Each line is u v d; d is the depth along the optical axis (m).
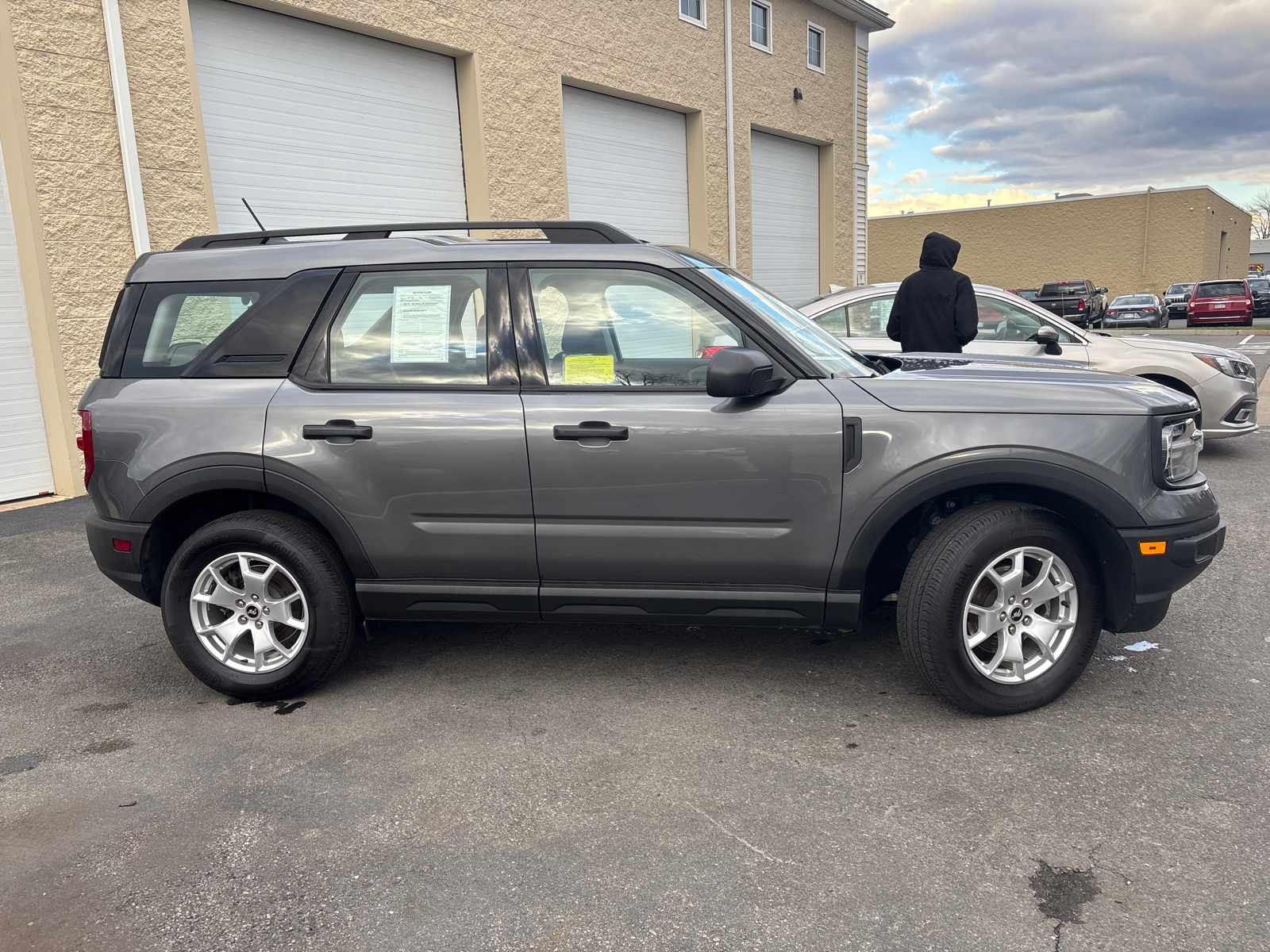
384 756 3.05
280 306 3.45
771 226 17.08
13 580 5.27
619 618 3.36
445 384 3.33
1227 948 2.02
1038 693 3.17
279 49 8.72
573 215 12.46
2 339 7.11
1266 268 71.06
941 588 3.03
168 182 7.74
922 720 3.21
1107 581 3.16
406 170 10.05
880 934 2.10
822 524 3.14
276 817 2.68
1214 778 2.75
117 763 3.05
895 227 49.25
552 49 11.41
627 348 3.30
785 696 3.44
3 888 2.37
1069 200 44.78
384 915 2.22
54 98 7.02
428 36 9.79
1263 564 4.89
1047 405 3.06
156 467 3.37
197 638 3.47
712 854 2.44
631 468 3.19
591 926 2.16
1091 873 2.30
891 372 3.41
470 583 3.38
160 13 7.57
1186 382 7.43
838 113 18.25
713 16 14.38
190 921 2.21
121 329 3.55
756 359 2.96
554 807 2.70
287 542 3.34
